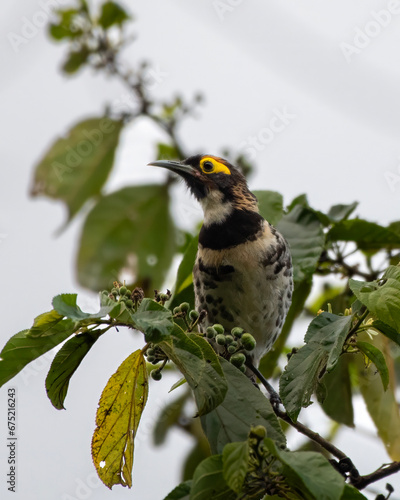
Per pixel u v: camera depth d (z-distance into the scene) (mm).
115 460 6957
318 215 10656
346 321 6938
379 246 10727
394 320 6520
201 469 5758
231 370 6980
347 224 10477
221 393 6277
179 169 11414
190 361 6180
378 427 9758
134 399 6902
